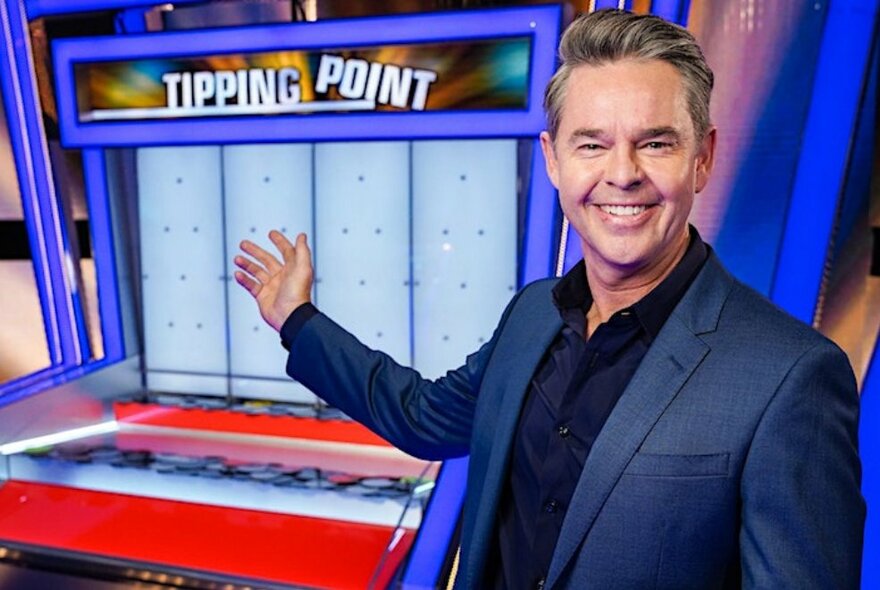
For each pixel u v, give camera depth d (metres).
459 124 3.91
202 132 4.43
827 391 1.00
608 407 1.16
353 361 1.64
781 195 3.27
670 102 1.03
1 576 3.58
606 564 1.07
